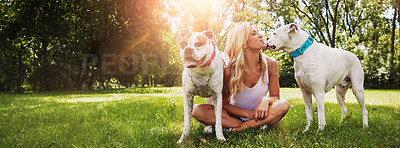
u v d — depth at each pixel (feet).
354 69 10.36
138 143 7.75
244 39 8.41
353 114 13.97
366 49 80.89
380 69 66.95
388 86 64.75
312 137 8.24
